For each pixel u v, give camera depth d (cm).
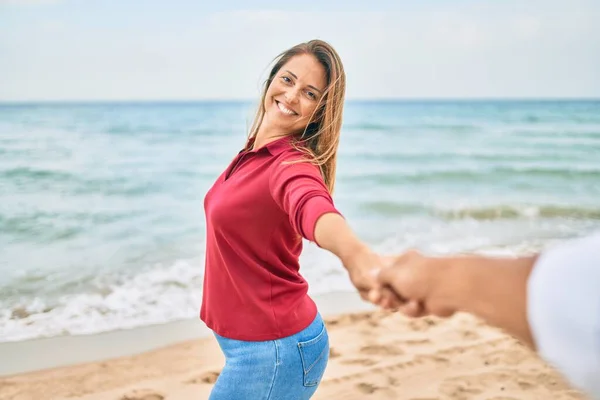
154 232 1015
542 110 4969
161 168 1825
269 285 236
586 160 2184
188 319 607
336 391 445
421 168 1977
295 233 237
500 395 435
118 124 3191
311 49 254
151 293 687
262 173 228
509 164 2081
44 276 755
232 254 238
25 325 591
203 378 472
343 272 739
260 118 290
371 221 1165
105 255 859
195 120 3653
